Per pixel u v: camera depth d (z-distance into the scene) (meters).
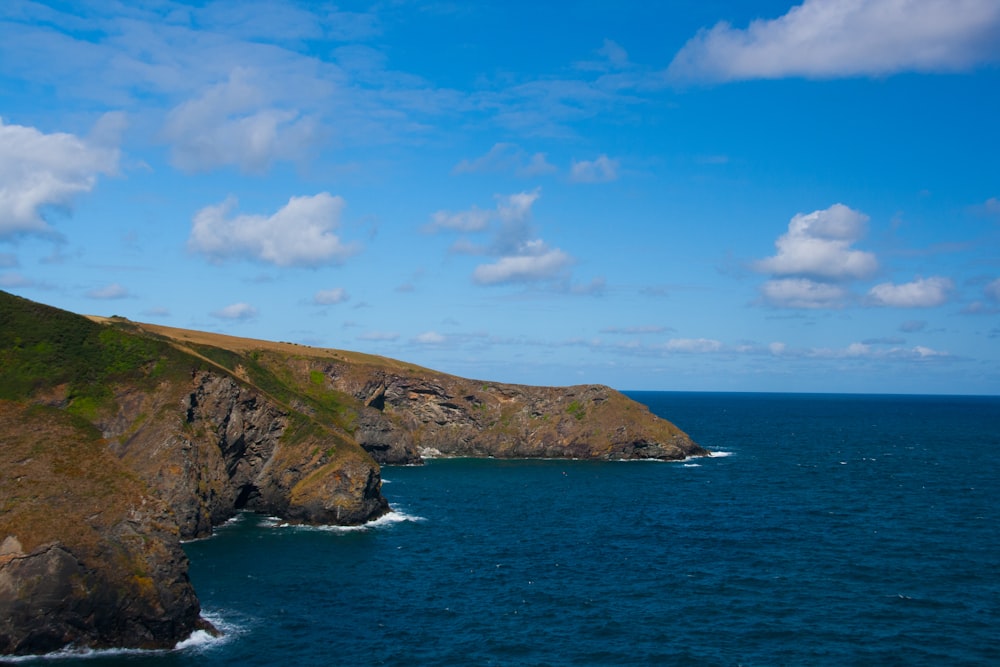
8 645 46.06
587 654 48.84
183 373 86.88
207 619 53.94
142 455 78.00
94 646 47.94
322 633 51.59
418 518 92.19
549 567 69.38
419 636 51.50
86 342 85.00
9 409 62.22
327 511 87.06
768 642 51.03
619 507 100.75
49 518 50.66
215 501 85.62
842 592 61.81
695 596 60.81
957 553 74.56
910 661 47.91
